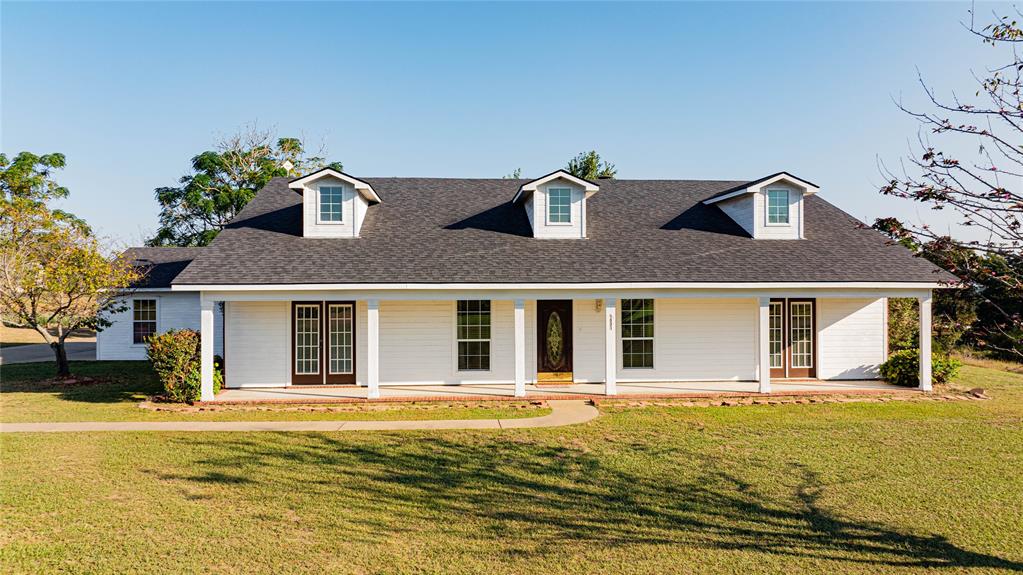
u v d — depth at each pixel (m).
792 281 14.40
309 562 5.84
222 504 7.35
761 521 6.93
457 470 8.77
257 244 15.26
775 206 16.80
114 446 10.02
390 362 15.93
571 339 16.39
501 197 19.05
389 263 14.54
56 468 8.75
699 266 14.91
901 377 15.99
